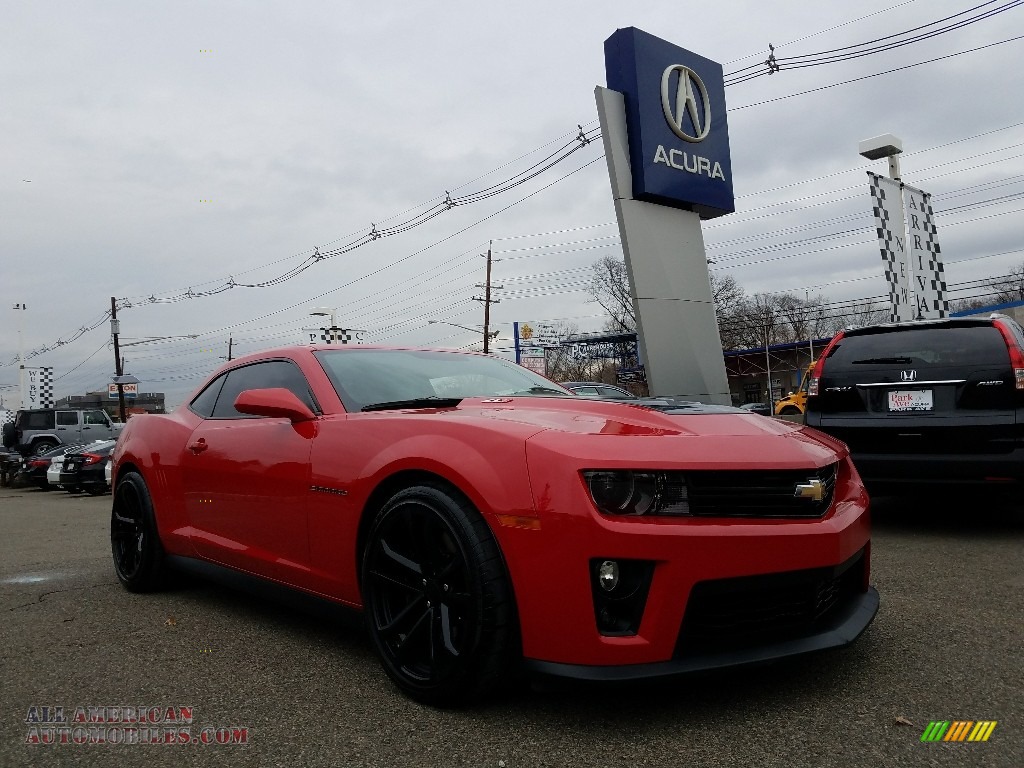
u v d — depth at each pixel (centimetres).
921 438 484
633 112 1151
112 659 298
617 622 212
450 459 233
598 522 206
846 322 4881
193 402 410
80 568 517
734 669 212
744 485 220
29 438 2308
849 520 240
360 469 266
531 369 409
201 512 363
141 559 409
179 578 422
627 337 4925
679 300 1190
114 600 404
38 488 1953
